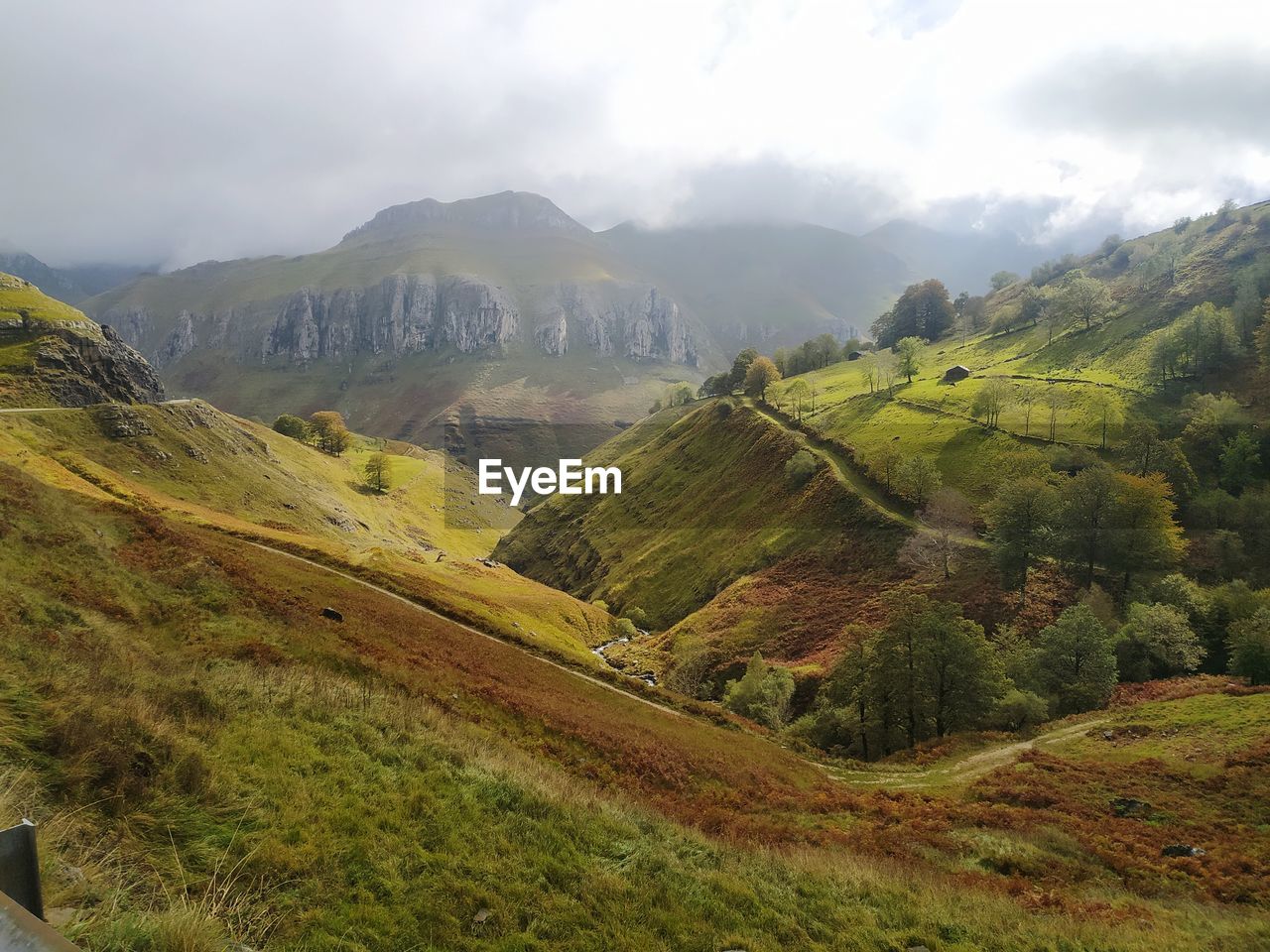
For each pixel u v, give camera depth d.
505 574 142.38
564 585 173.38
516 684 39.66
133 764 11.17
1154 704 53.53
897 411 153.88
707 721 51.00
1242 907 19.95
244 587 33.97
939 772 44.44
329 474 178.25
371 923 9.96
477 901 11.32
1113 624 76.81
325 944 9.18
